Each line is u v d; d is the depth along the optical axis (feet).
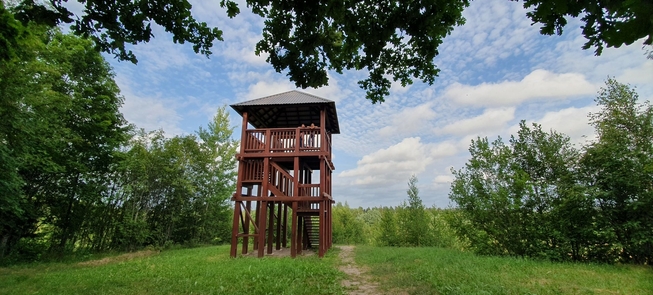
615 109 35.45
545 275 25.30
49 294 20.38
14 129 31.60
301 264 31.07
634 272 27.07
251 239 74.38
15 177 33.04
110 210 54.13
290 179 41.24
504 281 22.44
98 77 49.57
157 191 61.11
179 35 14.65
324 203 43.45
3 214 38.99
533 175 40.32
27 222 43.47
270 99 44.29
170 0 13.74
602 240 34.35
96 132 47.93
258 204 50.01
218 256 41.98
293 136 42.24
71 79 45.32
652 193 31.27
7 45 15.02
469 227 42.50
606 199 34.30
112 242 54.29
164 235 61.41
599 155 34.73
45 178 43.93
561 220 35.65
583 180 36.37
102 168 51.29
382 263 33.91
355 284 24.23
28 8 12.03
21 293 20.75
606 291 20.54
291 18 13.94
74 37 45.68
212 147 73.56
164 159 59.67
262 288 21.45
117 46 13.75
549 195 37.68
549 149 39.01
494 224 40.29
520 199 38.55
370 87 17.54
